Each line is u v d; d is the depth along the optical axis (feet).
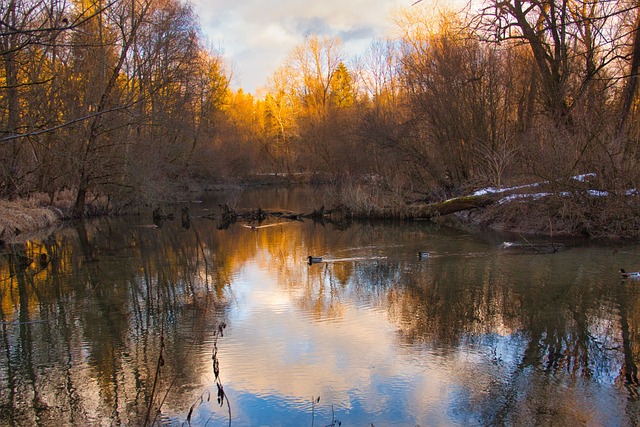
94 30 53.88
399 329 25.54
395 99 101.55
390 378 19.98
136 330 26.35
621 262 37.52
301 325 26.58
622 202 45.44
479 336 24.20
